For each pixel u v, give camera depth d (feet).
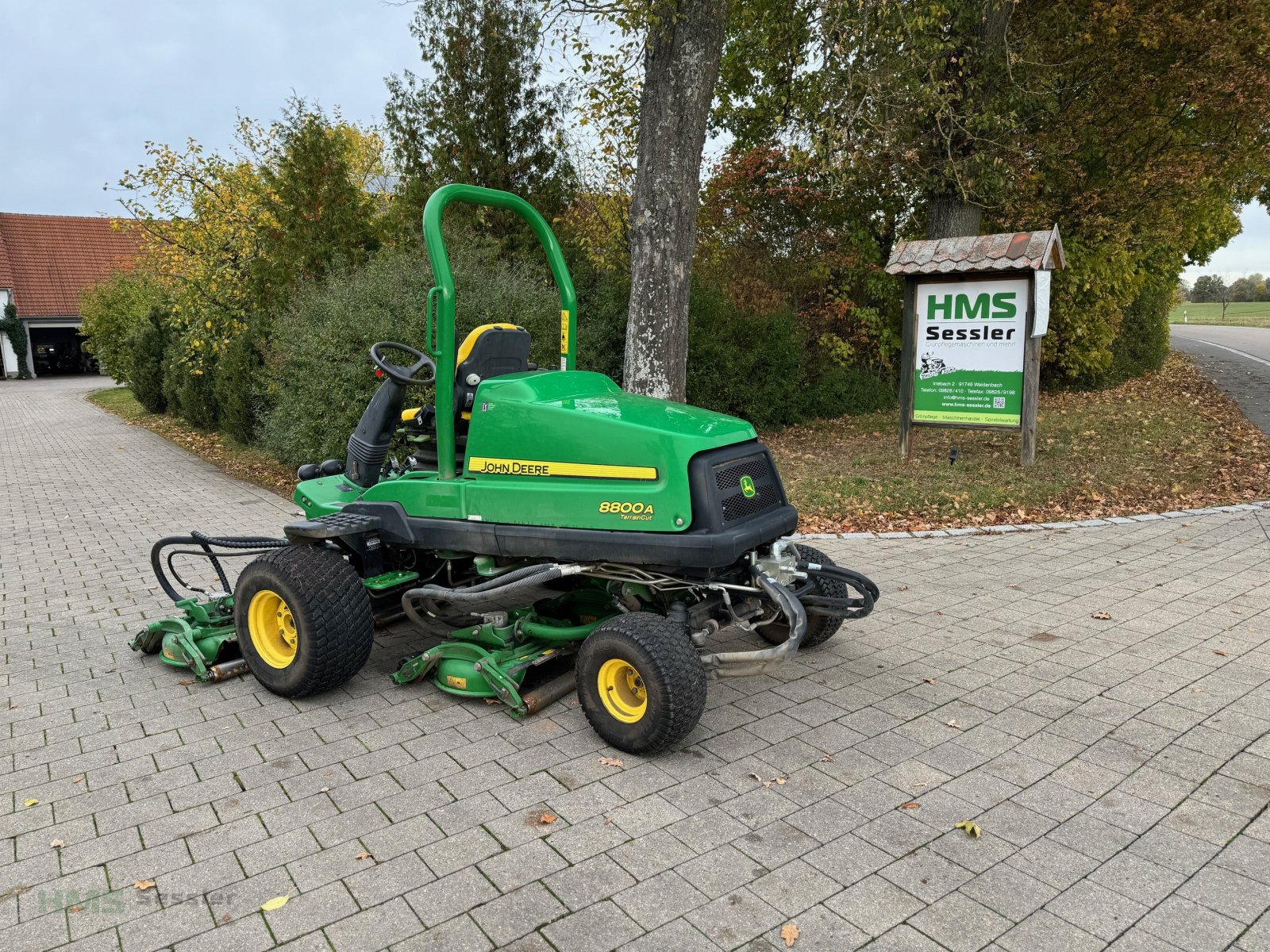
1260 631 16.37
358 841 10.09
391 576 14.92
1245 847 9.77
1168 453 33.30
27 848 10.07
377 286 30.40
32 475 39.50
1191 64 44.14
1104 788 11.08
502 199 14.28
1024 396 31.07
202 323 47.57
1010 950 8.20
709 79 26.37
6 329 126.52
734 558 11.44
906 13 34.53
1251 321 165.78
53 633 17.67
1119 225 46.42
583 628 13.44
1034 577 20.27
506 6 38.50
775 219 51.47
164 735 12.94
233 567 23.00
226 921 8.72
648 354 27.53
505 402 12.91
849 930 8.48
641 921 8.63
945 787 11.15
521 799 10.96
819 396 46.85
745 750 12.19
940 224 43.55
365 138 68.85
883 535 24.53
